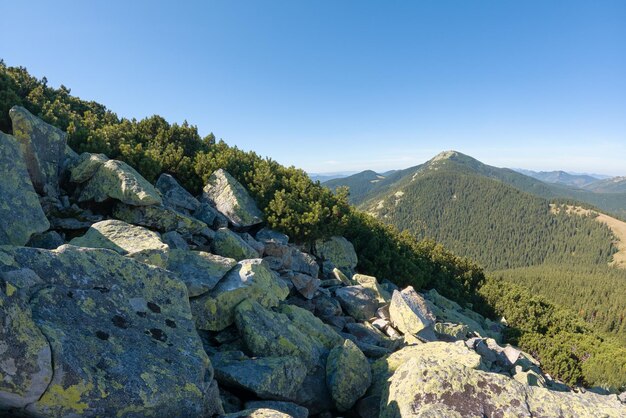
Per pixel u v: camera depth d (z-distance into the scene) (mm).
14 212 9438
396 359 10422
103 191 13297
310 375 9359
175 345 6688
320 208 20625
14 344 4691
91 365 5359
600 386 23047
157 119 24625
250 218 17969
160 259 9594
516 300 35438
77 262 6719
